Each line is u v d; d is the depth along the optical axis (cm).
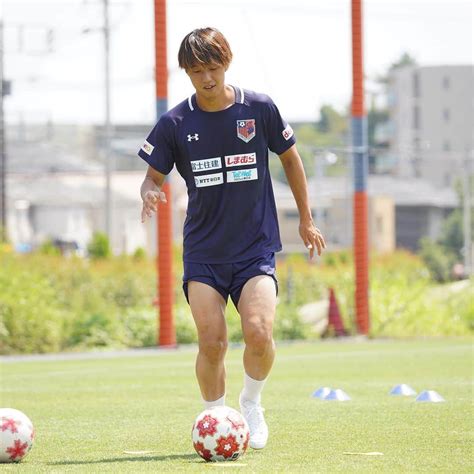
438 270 14538
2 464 1652
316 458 1666
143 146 1788
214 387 1778
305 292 7319
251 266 1758
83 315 5641
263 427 1794
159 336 5062
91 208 19175
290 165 1809
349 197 13500
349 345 5050
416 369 3581
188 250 1781
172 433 2044
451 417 2202
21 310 5184
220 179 1752
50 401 2723
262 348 1739
